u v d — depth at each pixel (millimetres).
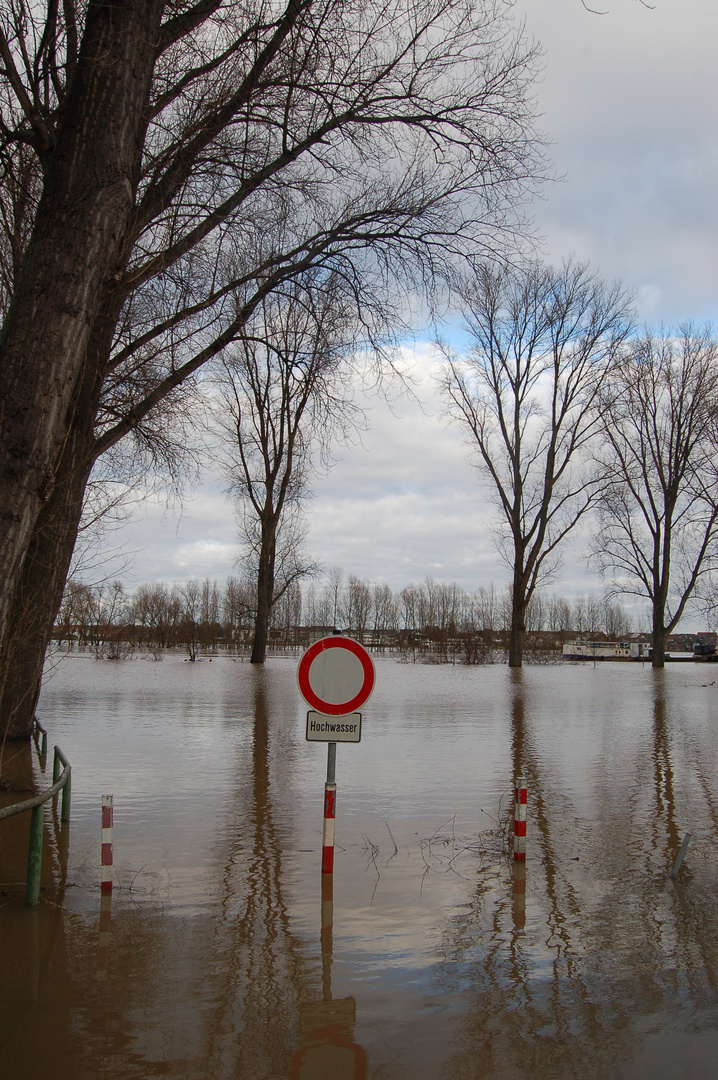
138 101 5914
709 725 15656
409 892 5531
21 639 7785
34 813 5203
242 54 9680
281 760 10922
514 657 36938
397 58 10398
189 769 10195
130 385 11914
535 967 4359
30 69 7656
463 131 11086
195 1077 3285
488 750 12039
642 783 9430
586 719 16641
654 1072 3359
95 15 5820
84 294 5531
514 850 6215
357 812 7910
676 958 4477
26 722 10352
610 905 5305
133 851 6484
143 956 4430
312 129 10508
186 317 11141
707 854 6508
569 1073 3346
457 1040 3605
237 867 6070
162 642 55250
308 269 11789
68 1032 3623
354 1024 3727
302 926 4902
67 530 9688
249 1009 3855
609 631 96312
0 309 8711
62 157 5613
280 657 50062
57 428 5410
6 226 8695
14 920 4953
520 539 35469
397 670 36969
